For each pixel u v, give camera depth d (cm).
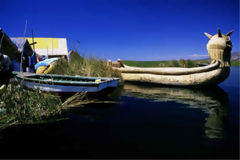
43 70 912
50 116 415
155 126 358
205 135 313
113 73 1036
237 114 445
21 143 282
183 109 495
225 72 859
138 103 568
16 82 613
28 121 369
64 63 964
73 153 252
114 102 576
